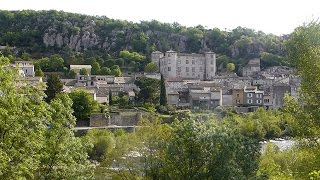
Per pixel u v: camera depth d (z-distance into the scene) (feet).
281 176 113.70
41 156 110.22
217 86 611.47
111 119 393.70
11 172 96.53
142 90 558.97
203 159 122.83
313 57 107.24
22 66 592.19
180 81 617.21
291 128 112.47
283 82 638.94
